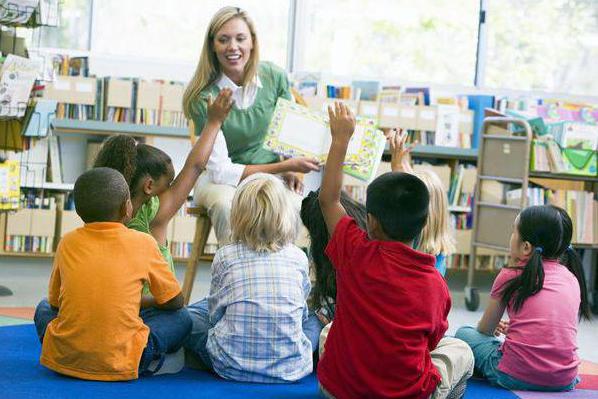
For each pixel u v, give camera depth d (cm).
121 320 251
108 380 252
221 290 270
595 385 309
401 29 630
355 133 340
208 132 306
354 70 625
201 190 377
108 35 578
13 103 379
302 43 616
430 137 581
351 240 230
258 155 387
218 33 374
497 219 496
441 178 578
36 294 442
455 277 629
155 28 586
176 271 561
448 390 244
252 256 270
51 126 453
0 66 375
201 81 379
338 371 228
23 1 372
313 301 300
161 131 538
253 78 380
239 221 271
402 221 225
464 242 583
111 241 254
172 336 266
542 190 513
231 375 267
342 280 231
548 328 286
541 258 292
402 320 222
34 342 307
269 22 611
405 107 570
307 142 350
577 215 521
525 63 649
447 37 636
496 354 294
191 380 264
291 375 269
